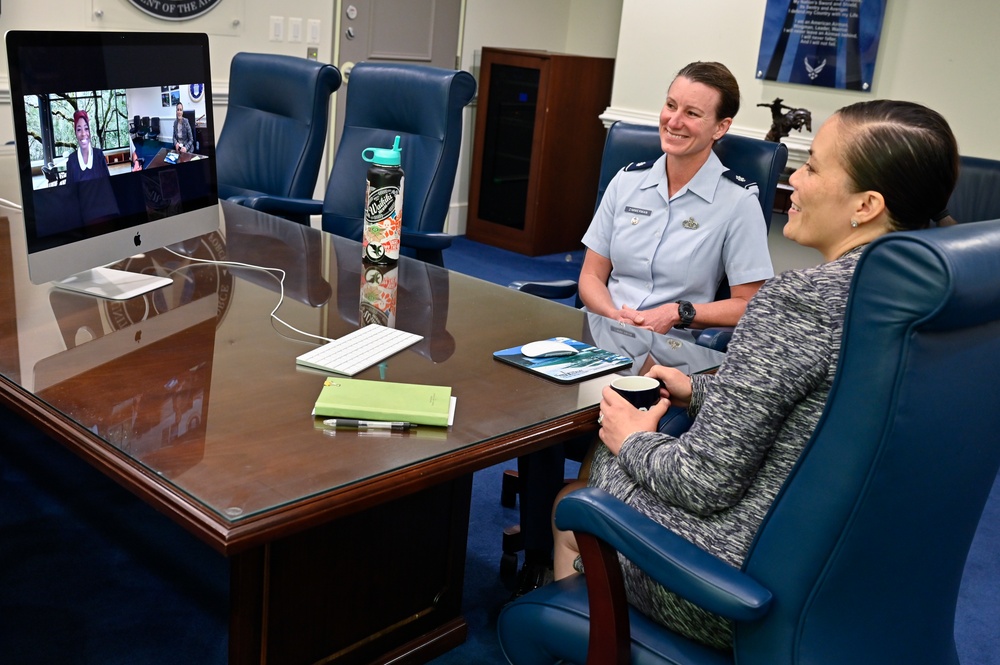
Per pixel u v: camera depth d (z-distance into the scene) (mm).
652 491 1221
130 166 1850
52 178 1657
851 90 4055
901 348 930
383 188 2082
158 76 1912
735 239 2252
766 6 4234
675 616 1212
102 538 2197
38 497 2352
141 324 1642
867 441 966
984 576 2381
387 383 1405
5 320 1610
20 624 1852
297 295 1881
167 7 4312
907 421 957
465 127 5824
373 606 1683
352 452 1199
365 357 1534
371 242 2123
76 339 1542
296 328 1677
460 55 5676
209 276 1974
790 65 4207
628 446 1273
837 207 1175
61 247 1689
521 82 5449
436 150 2887
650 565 1101
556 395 1464
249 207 2906
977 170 2807
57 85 1653
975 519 1134
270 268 2066
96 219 1769
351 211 3053
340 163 3076
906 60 3914
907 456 980
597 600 1185
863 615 1063
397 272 2127
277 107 3346
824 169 1175
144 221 1903
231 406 1312
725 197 2262
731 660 1180
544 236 5605
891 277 921
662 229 2309
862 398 962
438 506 1756
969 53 3744
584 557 1186
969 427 1031
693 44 4551
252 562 1434
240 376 1427
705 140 2229
